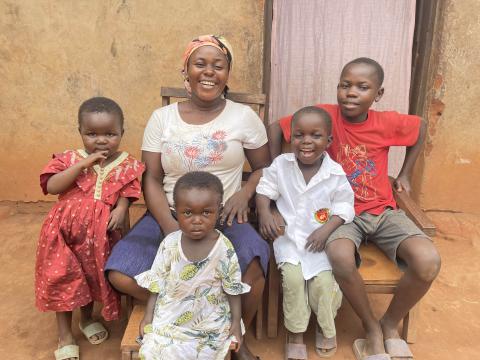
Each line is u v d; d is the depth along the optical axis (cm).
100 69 376
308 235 262
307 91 392
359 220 274
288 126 294
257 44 365
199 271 218
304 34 379
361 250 282
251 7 357
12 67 377
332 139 280
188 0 356
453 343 285
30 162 403
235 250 244
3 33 367
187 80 267
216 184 214
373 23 374
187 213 209
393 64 383
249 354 248
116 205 259
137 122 390
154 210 265
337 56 383
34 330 287
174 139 264
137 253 245
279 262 260
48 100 385
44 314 299
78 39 369
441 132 387
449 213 410
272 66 387
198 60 253
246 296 247
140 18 361
